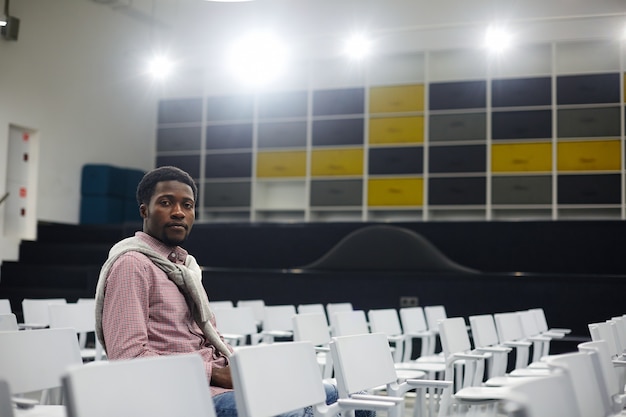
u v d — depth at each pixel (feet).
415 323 20.93
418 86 41.60
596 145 38.83
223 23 45.24
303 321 14.48
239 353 6.73
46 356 8.32
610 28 38.70
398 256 29.37
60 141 40.98
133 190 44.14
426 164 41.14
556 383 5.89
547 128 39.58
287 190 44.83
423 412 11.63
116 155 44.80
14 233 38.60
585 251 28.19
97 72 43.47
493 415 14.49
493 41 34.45
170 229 9.77
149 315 9.30
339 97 43.04
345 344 8.98
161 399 5.74
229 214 45.73
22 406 8.25
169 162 46.68
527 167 39.70
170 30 46.44
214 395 8.86
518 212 40.65
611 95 38.75
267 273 29.19
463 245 29.53
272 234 32.01
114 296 9.12
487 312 26.84
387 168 41.86
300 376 7.59
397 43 41.88
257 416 6.73
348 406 8.05
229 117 45.42
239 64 40.78
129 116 45.68
